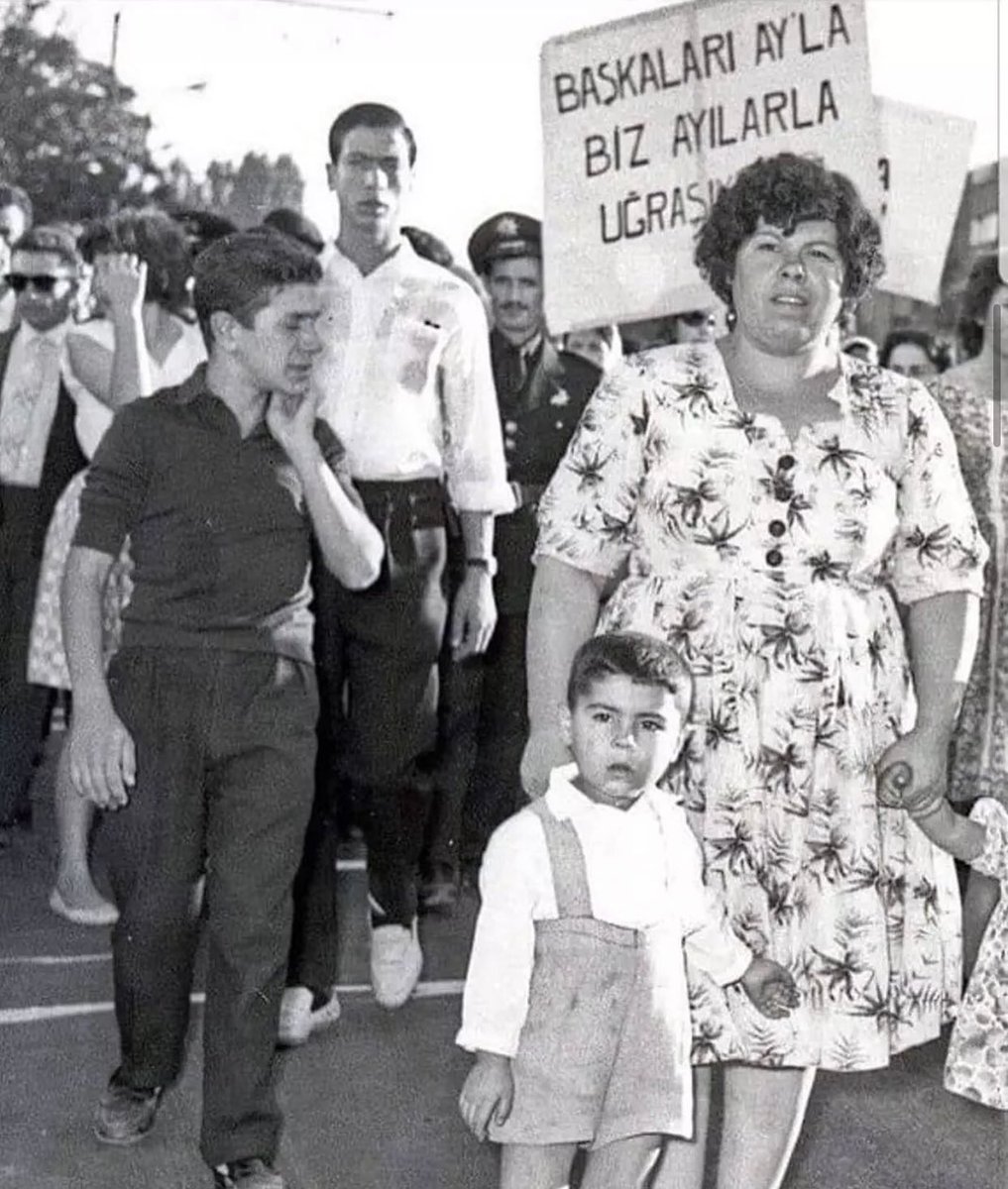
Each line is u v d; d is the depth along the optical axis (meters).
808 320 2.77
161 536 2.99
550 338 3.85
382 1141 3.41
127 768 2.97
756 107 3.41
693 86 3.45
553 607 2.86
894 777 2.86
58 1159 3.25
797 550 2.80
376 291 3.66
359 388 3.69
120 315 3.66
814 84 3.40
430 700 3.82
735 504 2.79
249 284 2.97
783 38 3.38
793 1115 2.94
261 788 2.99
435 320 3.69
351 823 3.87
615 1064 2.75
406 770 3.82
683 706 2.73
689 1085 2.80
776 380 2.82
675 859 2.76
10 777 4.09
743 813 2.81
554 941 2.71
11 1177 3.18
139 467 3.00
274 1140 3.09
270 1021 3.04
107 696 2.98
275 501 3.01
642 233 3.53
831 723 2.81
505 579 3.96
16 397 3.92
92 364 3.88
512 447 3.91
